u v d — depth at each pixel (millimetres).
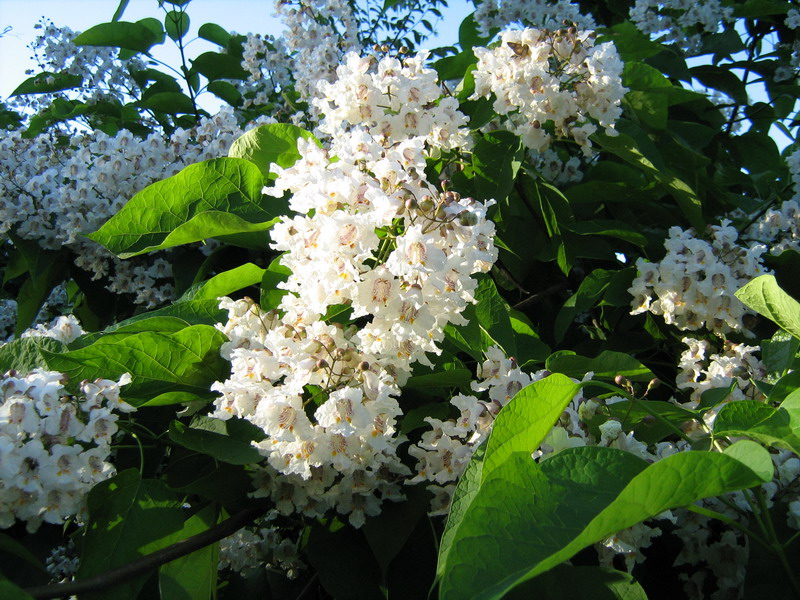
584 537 415
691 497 433
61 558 1069
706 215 1292
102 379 668
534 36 957
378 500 693
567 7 1452
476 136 1075
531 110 978
